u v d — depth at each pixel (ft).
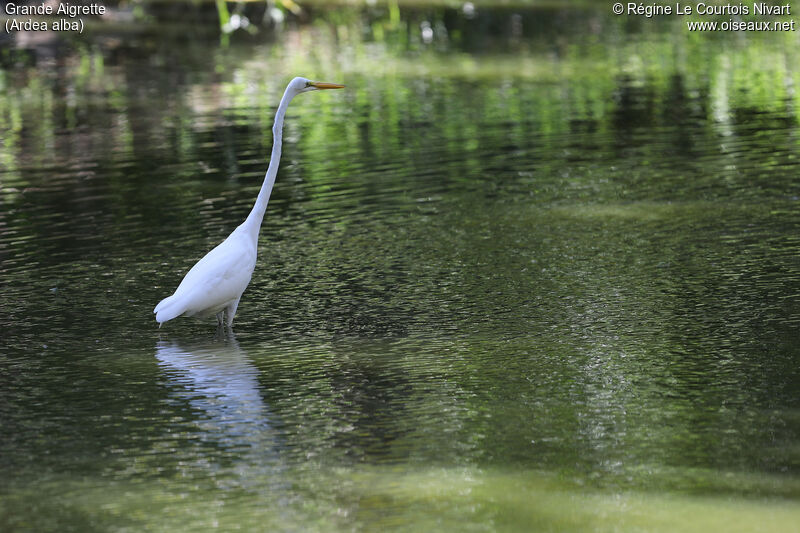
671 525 22.15
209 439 26.81
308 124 71.82
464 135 67.10
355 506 23.27
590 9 134.51
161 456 25.90
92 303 37.60
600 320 34.78
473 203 50.57
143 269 41.34
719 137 64.03
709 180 53.42
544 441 26.30
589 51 102.42
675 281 38.32
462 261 41.52
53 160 62.34
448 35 115.55
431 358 31.96
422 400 28.96
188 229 47.21
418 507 23.12
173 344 33.76
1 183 56.85
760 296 36.47
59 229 47.57
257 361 32.12
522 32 116.67
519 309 36.04
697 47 103.65
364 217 48.57
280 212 49.96
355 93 82.84
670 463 25.00
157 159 62.18
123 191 54.65
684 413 27.71
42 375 31.19
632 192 51.67
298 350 32.94
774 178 53.21
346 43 110.32
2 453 26.14
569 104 76.59
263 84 86.84
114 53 104.01
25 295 38.47
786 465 24.71
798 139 62.13
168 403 29.04
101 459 25.79
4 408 28.84
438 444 26.25
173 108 77.71
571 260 41.19
